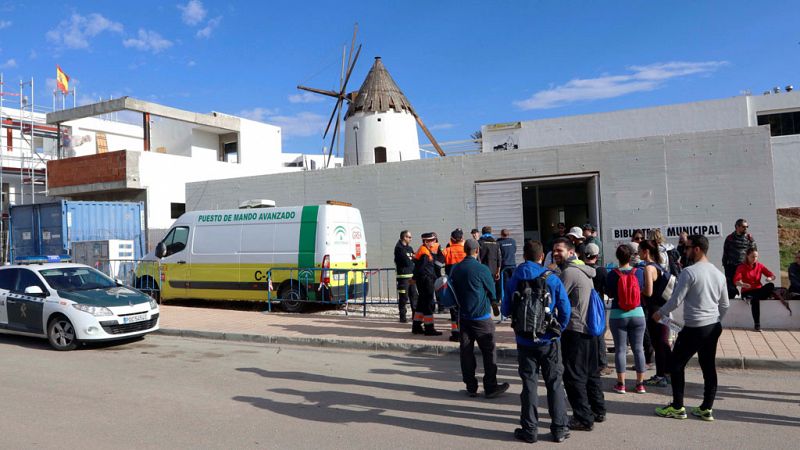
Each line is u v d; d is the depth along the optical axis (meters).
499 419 5.55
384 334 10.02
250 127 30.44
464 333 6.36
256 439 4.97
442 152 26.80
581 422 5.16
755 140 12.16
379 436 5.05
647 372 7.34
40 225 17.64
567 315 4.98
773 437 4.90
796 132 27.56
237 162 30.06
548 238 17.36
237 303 14.84
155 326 10.16
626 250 6.34
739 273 9.49
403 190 15.59
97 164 22.11
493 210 14.55
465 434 5.11
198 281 13.76
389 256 15.72
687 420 5.41
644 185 12.98
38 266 10.33
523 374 4.98
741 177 12.23
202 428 5.28
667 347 6.59
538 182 14.66
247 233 13.31
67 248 16.98
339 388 6.77
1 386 6.91
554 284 5.04
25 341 10.38
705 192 12.49
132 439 4.96
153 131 30.77
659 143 12.88
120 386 6.90
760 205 12.09
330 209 12.67
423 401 6.19
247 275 13.16
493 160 14.55
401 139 23.36
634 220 13.00
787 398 6.10
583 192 17.03
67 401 6.21
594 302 5.30
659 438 4.93
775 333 8.95
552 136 29.58
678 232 12.66
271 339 9.98
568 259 5.61
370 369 7.84
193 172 23.97
